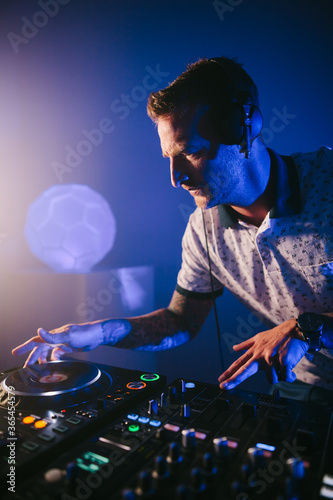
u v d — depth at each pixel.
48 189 2.17
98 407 0.68
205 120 0.75
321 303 0.96
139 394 0.75
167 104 0.75
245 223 0.98
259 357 0.78
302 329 0.78
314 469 0.52
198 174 0.79
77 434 0.60
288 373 0.74
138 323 1.07
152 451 0.56
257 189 0.87
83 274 1.83
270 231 0.93
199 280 1.17
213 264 1.12
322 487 0.48
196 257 1.15
